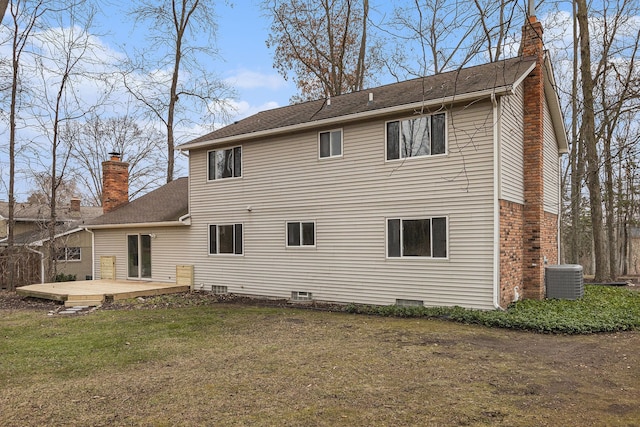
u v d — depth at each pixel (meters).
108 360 6.63
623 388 5.02
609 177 20.72
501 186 9.72
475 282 9.78
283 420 4.24
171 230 16.20
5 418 4.43
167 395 5.02
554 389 5.01
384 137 11.19
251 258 13.94
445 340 7.53
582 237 27.05
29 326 9.59
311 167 12.57
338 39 23.36
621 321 8.33
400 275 10.88
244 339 7.91
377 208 11.28
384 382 5.33
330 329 8.70
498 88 9.39
